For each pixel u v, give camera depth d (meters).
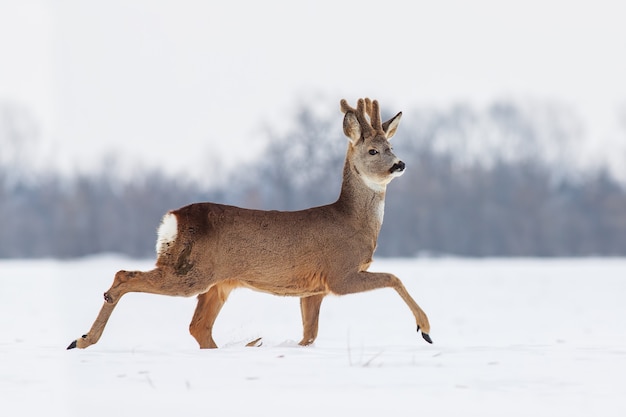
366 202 23.97
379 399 14.67
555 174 169.62
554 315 41.59
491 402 14.48
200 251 21.84
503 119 168.25
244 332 31.92
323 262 23.09
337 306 50.25
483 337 31.17
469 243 154.62
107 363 18.16
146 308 47.69
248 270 22.53
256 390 15.36
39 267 113.12
